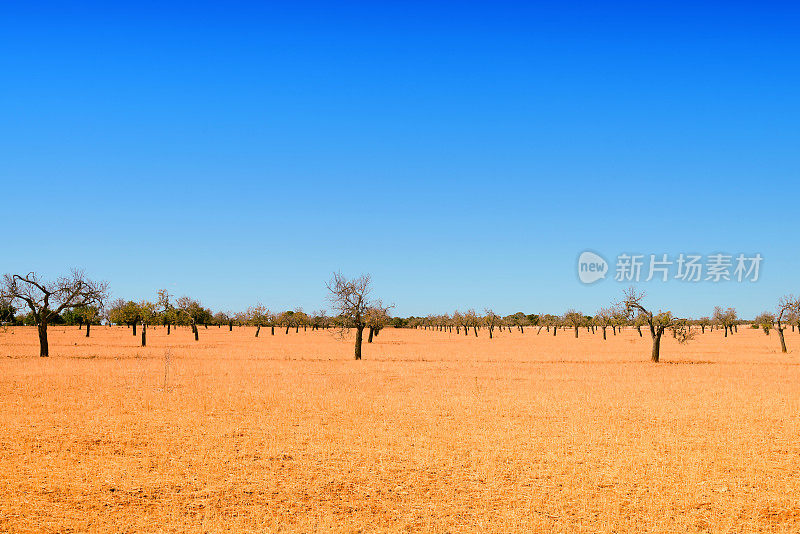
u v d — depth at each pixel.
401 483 12.11
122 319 88.06
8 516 9.72
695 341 80.75
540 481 12.30
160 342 67.81
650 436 16.42
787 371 34.94
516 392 25.12
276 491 11.52
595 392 25.28
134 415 18.77
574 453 14.54
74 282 44.59
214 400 21.97
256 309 99.44
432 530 9.65
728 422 18.45
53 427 16.67
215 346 60.16
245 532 9.41
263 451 14.41
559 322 134.50
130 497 10.96
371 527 9.76
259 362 39.44
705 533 9.59
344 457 14.00
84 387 25.23
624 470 13.02
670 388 26.61
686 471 12.97
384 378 30.30
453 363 40.66
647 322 44.34
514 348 61.78
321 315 123.38
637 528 9.77
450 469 13.09
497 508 10.70
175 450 14.41
